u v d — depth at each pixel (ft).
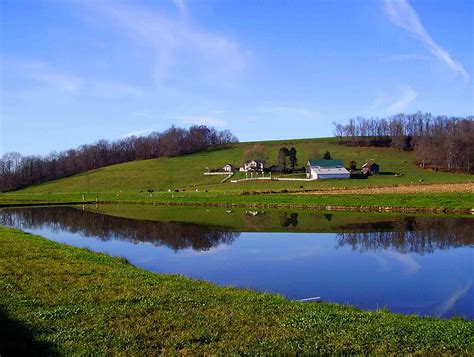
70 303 51.52
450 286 71.10
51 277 64.64
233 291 59.88
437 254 97.19
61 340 39.91
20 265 73.05
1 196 384.47
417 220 160.25
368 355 37.17
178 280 66.13
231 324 44.83
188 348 38.52
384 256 96.43
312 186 368.68
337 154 574.56
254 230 145.48
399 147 583.58
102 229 159.84
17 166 593.01
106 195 369.30
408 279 75.87
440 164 476.13
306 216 189.26
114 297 53.98
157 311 48.80
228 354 37.24
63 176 615.16
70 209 268.62
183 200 291.58
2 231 128.06
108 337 40.70
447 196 208.03
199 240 126.82
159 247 116.26
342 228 143.95
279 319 46.47
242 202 259.39
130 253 107.55
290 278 78.07
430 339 40.65
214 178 483.10
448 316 55.93
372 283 73.56
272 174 483.51
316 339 40.65
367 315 49.08
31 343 39.11
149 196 341.00
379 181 389.80
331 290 69.46
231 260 96.22
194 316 47.03
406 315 51.70
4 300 52.06
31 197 367.25
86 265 74.74
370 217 176.14
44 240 110.42
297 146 644.69
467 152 454.40
